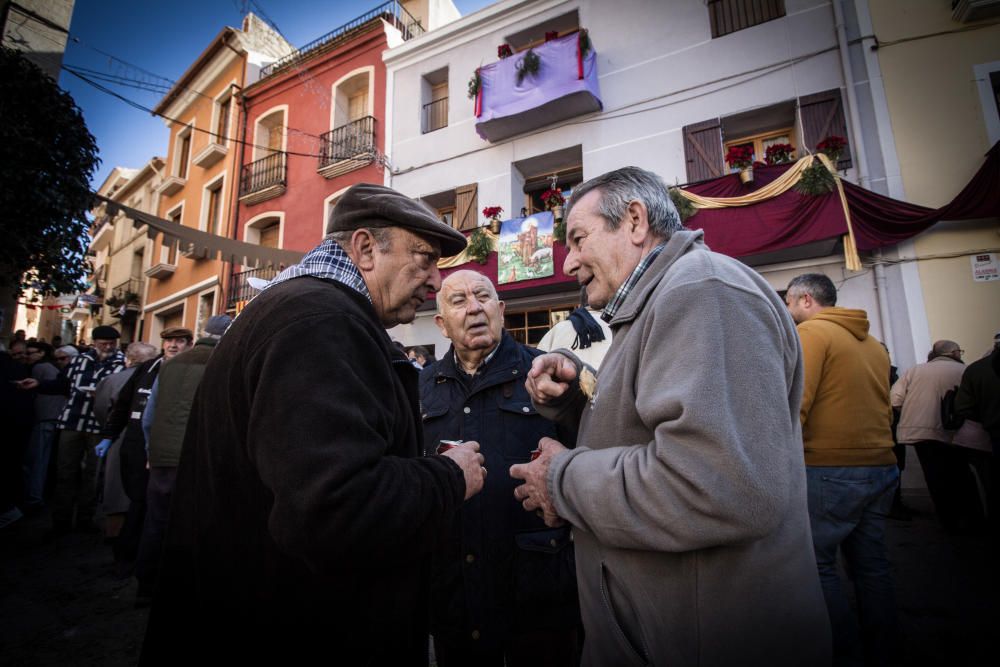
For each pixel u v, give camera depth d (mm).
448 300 1766
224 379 872
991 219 5160
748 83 6684
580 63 7363
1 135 4070
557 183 8484
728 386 766
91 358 4555
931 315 5238
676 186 6035
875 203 5254
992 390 3418
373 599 888
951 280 5227
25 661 2266
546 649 1528
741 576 806
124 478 3367
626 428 947
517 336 8070
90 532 4289
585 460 924
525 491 1077
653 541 781
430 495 851
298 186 11195
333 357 788
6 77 4184
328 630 832
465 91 9156
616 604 949
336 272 1003
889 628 1900
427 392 1833
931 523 4090
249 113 12633
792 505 891
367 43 10711
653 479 779
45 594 2988
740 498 709
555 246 6949
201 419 921
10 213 4305
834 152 5496
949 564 3102
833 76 6172
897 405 4219
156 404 2920
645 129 7324
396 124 9859
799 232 5379
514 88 7859
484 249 7402
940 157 5500
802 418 2055
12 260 4504
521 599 1461
